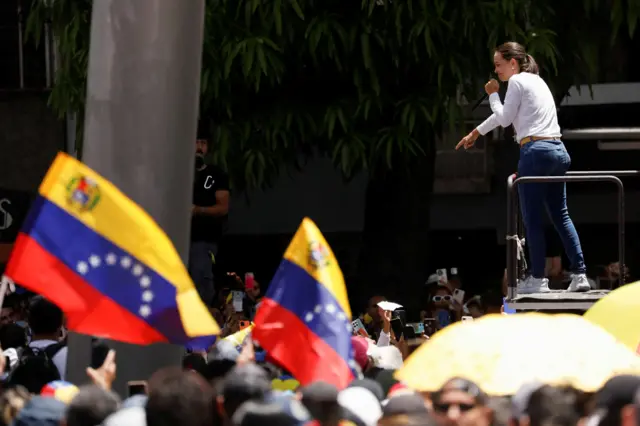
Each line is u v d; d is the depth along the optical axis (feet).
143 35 59.52
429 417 35.76
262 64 98.53
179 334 49.06
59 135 135.95
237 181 107.76
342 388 53.47
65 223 48.26
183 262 61.31
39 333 68.95
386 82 105.91
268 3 101.19
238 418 35.58
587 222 140.26
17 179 136.15
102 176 59.93
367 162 106.73
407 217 116.16
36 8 111.34
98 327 48.57
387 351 64.49
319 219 140.56
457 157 145.48
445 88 103.81
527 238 72.84
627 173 70.64
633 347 57.21
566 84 109.29
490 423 41.60
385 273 116.37
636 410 34.24
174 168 60.44
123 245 48.49
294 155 108.78
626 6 104.99
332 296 54.34
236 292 93.91
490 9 101.76
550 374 45.98
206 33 101.50
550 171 71.41
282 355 54.34
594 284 100.22
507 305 70.08
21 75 136.26
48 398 43.32
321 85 107.86
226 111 106.83
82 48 105.81
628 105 131.23
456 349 47.52
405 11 102.32
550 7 104.06
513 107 72.08
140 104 59.72
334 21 101.55
